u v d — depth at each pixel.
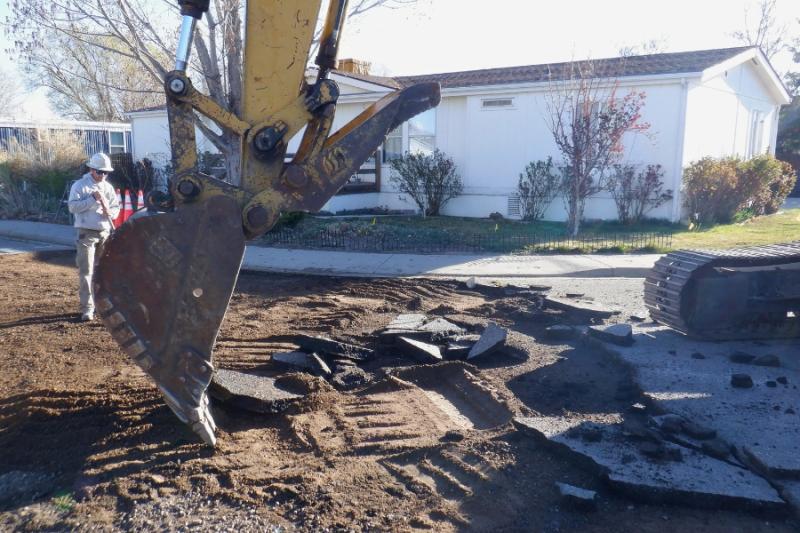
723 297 7.31
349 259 13.66
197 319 4.45
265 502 4.24
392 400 5.95
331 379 6.45
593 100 17.42
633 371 6.39
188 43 4.62
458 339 7.50
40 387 6.22
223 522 4.04
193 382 4.48
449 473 4.55
